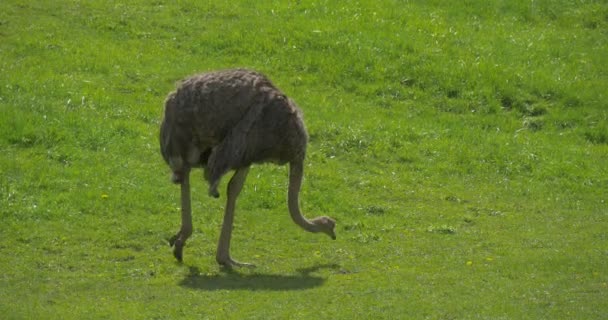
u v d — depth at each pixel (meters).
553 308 38.59
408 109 70.50
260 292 40.84
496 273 44.06
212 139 42.88
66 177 54.59
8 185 52.66
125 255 46.38
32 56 70.75
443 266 45.50
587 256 46.81
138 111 64.50
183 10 80.69
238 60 73.81
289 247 48.72
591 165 64.44
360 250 48.44
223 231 44.91
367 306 38.78
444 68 75.12
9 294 40.41
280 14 81.38
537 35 84.12
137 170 56.66
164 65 71.69
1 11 77.06
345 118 67.31
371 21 81.31
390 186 58.66
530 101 73.44
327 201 55.50
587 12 89.19
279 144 43.00
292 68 73.50
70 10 78.75
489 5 88.31
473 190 59.31
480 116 70.81
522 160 64.00
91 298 40.12
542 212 56.03
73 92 65.19
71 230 48.84
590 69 79.44
